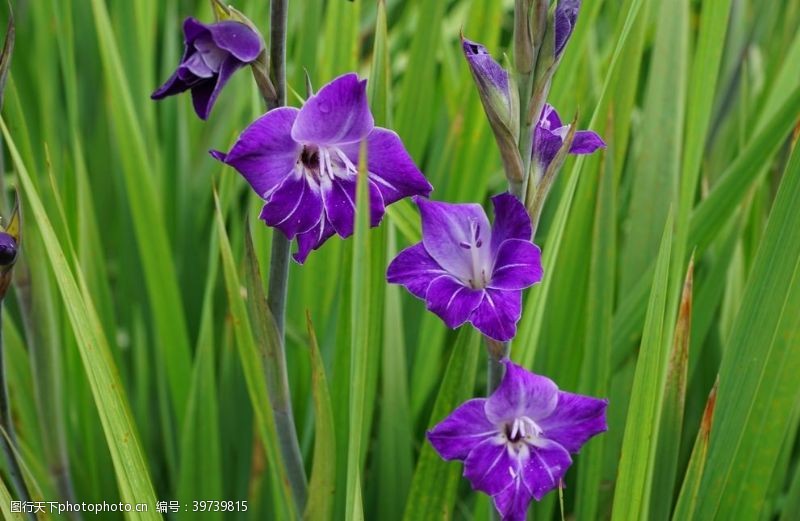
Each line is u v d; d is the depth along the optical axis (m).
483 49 1.13
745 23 1.51
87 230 1.39
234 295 1.26
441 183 1.42
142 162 1.37
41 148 1.47
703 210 1.33
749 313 1.24
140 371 1.45
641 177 1.36
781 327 1.23
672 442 1.25
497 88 1.12
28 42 1.55
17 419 1.38
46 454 1.33
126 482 1.18
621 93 1.34
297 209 1.12
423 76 1.40
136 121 1.37
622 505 1.19
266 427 1.28
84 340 1.17
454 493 1.25
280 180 1.12
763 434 1.24
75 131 1.38
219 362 1.47
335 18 1.38
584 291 1.34
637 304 1.33
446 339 1.42
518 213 1.13
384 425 1.34
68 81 1.39
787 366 1.23
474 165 1.37
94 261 1.42
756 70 1.54
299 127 1.11
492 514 1.20
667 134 1.36
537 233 1.44
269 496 1.38
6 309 1.43
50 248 1.16
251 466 1.42
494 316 1.12
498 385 1.16
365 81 1.11
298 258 1.12
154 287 1.38
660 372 1.21
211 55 1.10
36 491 1.21
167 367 1.40
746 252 1.41
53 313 1.31
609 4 1.50
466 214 1.15
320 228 1.13
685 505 1.22
